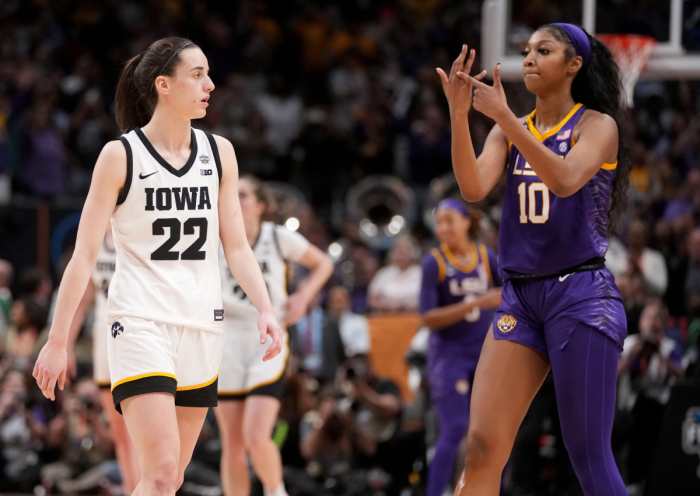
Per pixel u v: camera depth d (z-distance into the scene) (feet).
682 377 41.24
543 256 23.24
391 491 45.29
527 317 23.49
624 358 41.47
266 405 33.04
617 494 22.62
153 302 22.12
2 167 72.90
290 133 89.25
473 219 39.11
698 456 36.52
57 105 84.28
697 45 44.06
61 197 75.00
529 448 40.14
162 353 21.93
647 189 65.41
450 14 102.83
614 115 24.35
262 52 96.37
